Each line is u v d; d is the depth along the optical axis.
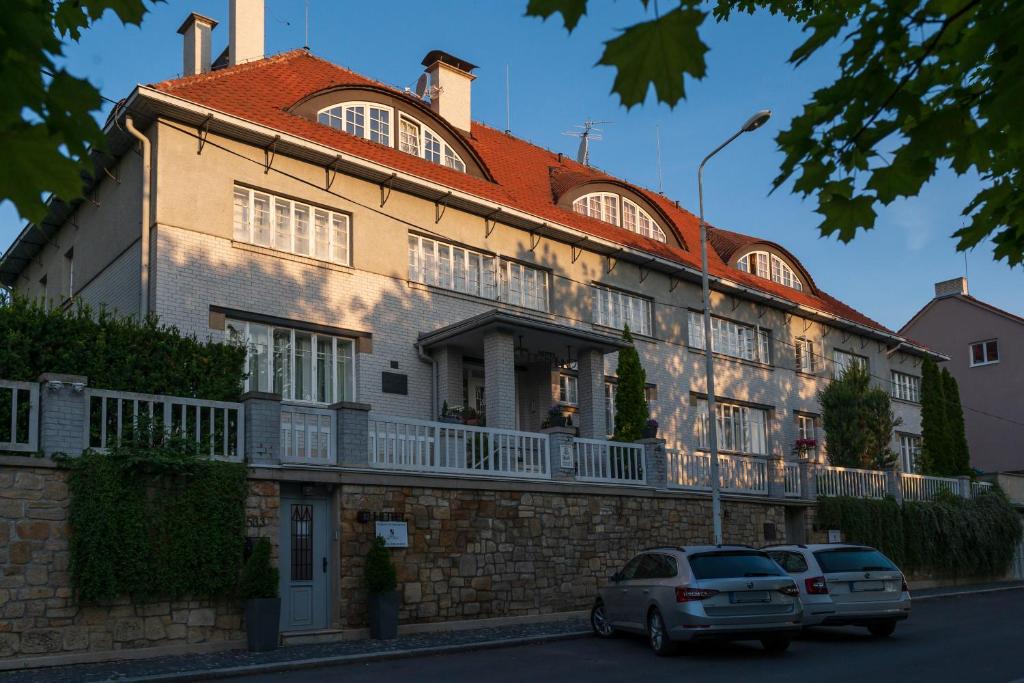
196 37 22.95
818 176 4.38
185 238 18.05
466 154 24.52
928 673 11.91
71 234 21.50
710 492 22.77
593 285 25.81
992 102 3.86
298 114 20.92
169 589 13.41
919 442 38.06
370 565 15.66
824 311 33.25
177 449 13.88
